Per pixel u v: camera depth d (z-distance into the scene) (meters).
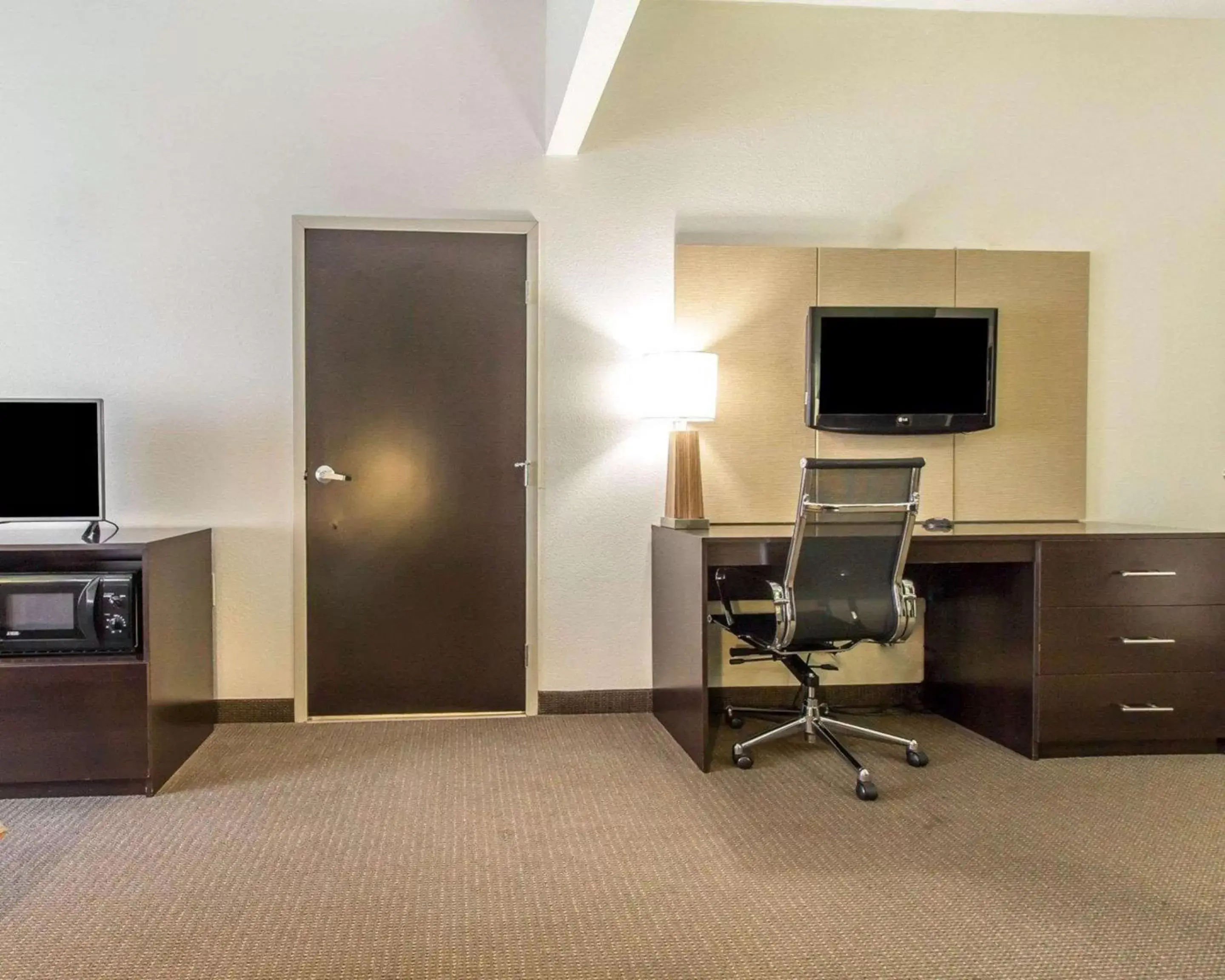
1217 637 2.94
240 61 3.24
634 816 2.44
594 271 3.39
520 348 3.40
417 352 3.35
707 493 3.41
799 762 2.89
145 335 3.22
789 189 3.46
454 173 3.34
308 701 3.33
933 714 3.48
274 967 1.69
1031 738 2.90
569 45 2.73
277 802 2.54
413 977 1.65
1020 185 3.53
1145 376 3.58
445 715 3.38
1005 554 2.88
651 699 3.45
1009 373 3.50
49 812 2.47
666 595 3.20
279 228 3.28
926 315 3.38
